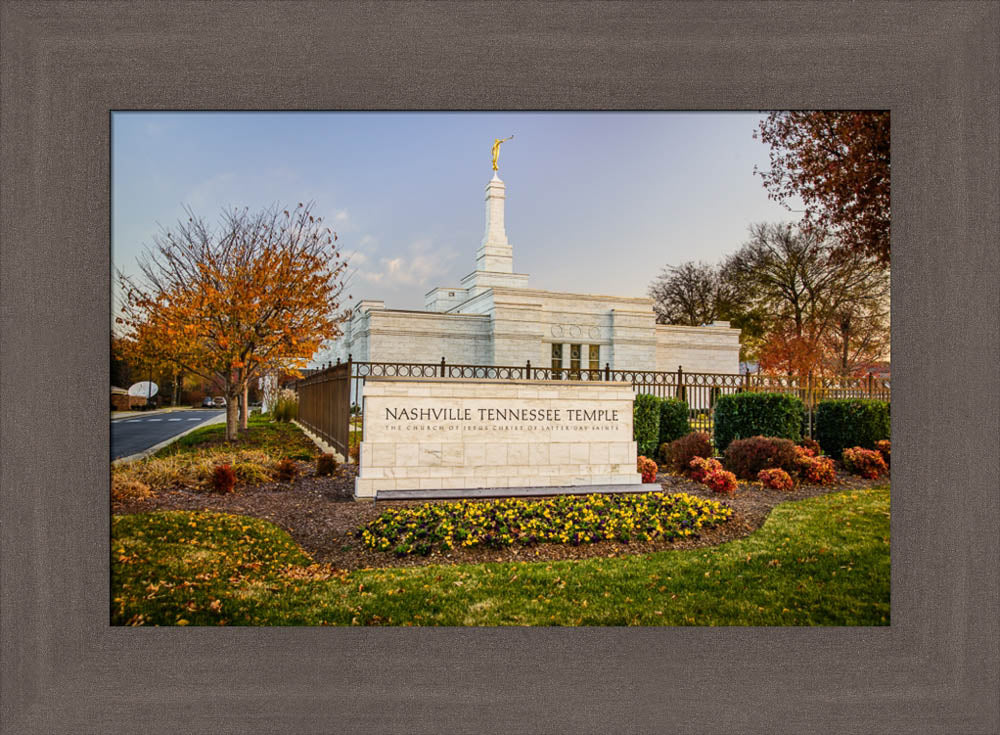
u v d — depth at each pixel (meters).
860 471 10.11
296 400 23.25
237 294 12.95
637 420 11.46
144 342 13.24
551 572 5.40
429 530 6.18
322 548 5.91
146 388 19.39
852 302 24.67
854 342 24.62
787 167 11.04
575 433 8.74
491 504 7.27
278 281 13.40
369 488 7.91
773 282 28.34
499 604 4.84
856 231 10.03
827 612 4.89
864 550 6.07
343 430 11.16
